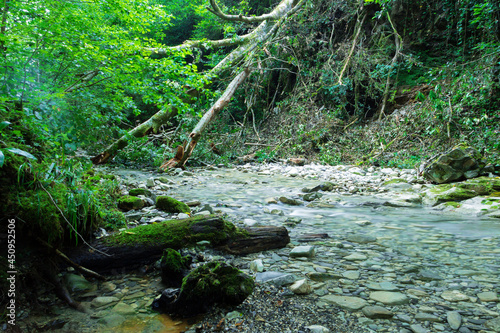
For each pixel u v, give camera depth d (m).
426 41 11.20
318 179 7.50
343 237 3.24
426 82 10.42
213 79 12.28
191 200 4.96
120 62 4.13
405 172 7.46
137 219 3.52
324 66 11.83
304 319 1.73
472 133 7.72
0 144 2.13
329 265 2.46
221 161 10.17
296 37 12.51
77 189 2.40
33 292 1.96
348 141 10.58
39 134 2.50
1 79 2.62
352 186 6.43
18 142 2.34
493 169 6.03
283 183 6.93
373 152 9.34
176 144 10.04
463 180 5.96
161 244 2.46
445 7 10.67
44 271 2.06
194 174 8.05
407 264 2.48
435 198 5.00
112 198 3.93
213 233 2.62
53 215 2.10
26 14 3.20
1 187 2.00
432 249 2.86
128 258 2.37
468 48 10.05
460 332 1.58
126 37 6.32
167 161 8.91
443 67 8.59
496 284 2.12
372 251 2.80
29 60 3.11
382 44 11.51
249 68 10.77
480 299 1.91
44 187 2.21
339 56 12.47
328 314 1.78
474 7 8.63
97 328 1.70
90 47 3.79
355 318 1.73
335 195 5.74
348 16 12.62
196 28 17.36
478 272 2.32
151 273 2.34
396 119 9.62
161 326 1.72
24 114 2.40
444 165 5.98
